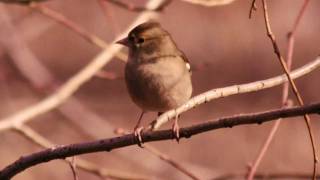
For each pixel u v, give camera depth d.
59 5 17.14
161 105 7.89
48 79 12.47
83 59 20.78
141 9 9.69
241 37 18.50
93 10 17.19
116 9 18.39
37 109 9.24
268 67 19.36
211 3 8.57
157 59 7.91
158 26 8.20
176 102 7.89
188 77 8.02
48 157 6.62
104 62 9.80
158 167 11.91
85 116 12.26
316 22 19.11
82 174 15.06
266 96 17.98
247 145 16.56
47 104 9.34
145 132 6.44
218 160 16.52
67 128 15.71
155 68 7.86
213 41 19.19
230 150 16.62
